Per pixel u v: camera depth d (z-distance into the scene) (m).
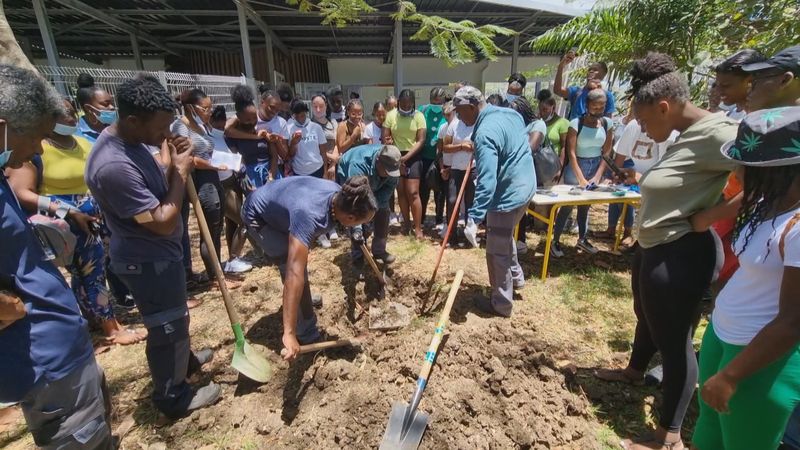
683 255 1.94
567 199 3.84
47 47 7.64
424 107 5.57
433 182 5.39
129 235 1.99
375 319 3.37
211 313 3.49
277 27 10.18
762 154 1.23
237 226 4.32
